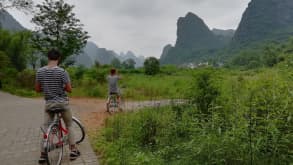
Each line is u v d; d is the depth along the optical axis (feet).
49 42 55.31
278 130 10.85
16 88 63.36
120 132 19.36
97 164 14.38
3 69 74.33
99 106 40.06
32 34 55.77
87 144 17.75
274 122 10.91
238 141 11.18
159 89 57.57
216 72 19.07
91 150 16.57
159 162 13.09
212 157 11.62
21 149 16.83
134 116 23.03
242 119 11.68
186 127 16.05
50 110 13.82
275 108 11.46
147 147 16.39
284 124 11.29
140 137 18.04
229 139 11.32
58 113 14.26
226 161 11.44
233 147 11.26
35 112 31.55
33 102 42.80
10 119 26.91
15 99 48.14
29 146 17.47
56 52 13.89
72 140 15.02
